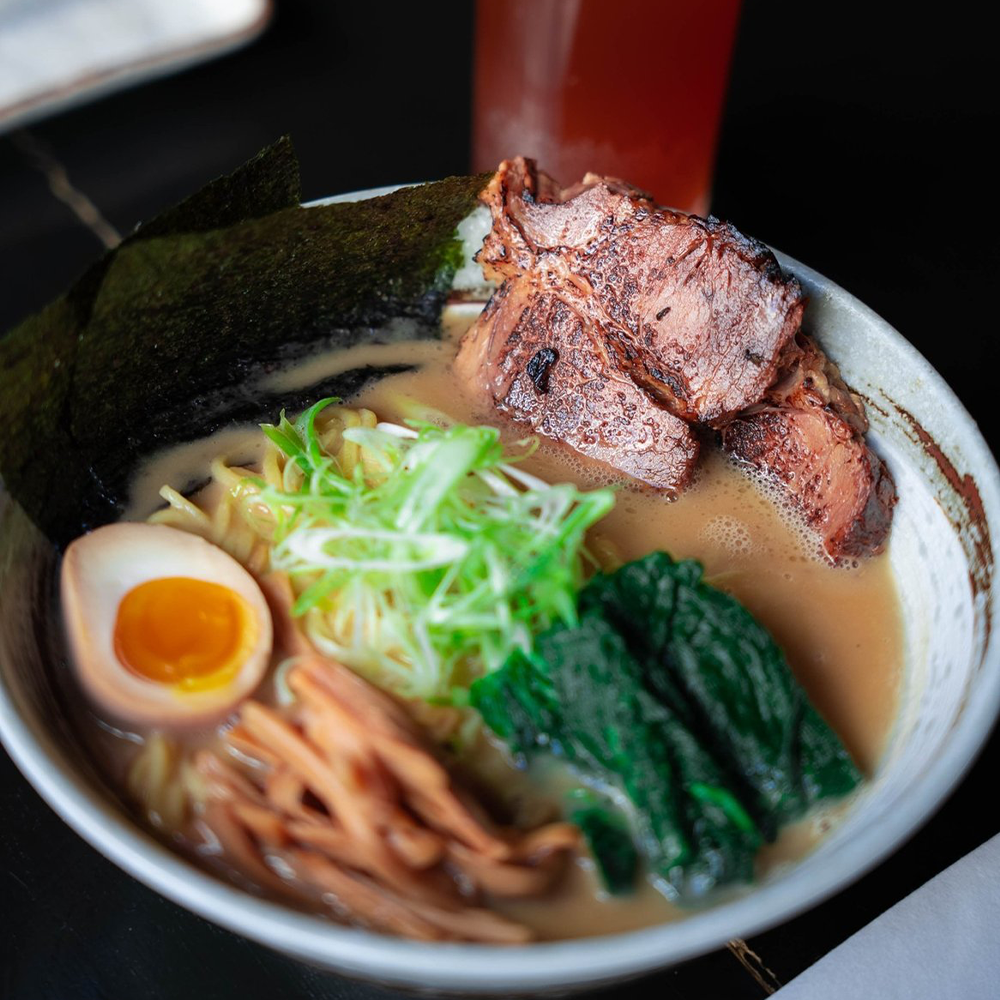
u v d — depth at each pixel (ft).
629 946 0.70
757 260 1.01
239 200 1.07
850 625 1.00
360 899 0.80
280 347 1.18
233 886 0.82
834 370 1.06
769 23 1.70
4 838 0.93
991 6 1.74
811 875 0.72
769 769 0.86
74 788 0.77
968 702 0.81
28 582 0.93
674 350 1.02
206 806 0.86
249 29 1.69
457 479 0.96
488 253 1.11
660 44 1.23
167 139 1.59
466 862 0.82
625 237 1.04
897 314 1.32
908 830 0.74
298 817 0.84
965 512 0.96
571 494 0.95
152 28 1.68
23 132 1.61
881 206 1.45
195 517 1.03
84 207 1.53
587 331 1.07
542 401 1.11
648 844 0.82
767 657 0.89
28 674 0.88
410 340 1.21
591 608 0.89
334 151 1.52
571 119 1.29
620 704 0.85
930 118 1.57
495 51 1.30
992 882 0.87
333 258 1.15
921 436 1.02
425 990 0.78
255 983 0.87
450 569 0.93
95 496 1.04
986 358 1.28
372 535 0.95
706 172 1.38
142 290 1.05
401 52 1.69
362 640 0.94
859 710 0.94
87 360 1.03
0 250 1.49
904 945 0.85
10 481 0.93
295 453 1.05
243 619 0.94
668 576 0.92
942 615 0.95
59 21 1.67
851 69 1.64
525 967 0.69
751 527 1.06
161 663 0.91
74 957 0.88
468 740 0.90
